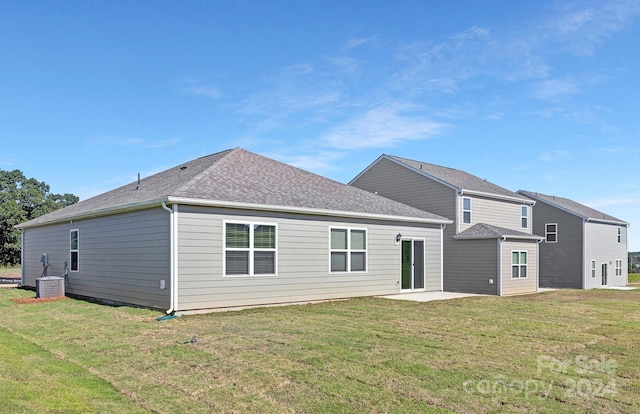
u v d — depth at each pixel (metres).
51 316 11.67
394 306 14.22
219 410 5.25
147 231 12.96
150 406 5.37
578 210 30.64
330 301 15.34
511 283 20.88
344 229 16.20
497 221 24.52
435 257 19.69
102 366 7.05
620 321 11.79
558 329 10.37
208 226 12.66
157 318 11.12
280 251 14.26
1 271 38.12
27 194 48.31
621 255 34.00
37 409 4.79
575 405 5.41
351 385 6.06
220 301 12.79
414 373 6.59
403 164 24.11
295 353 7.68
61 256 17.81
